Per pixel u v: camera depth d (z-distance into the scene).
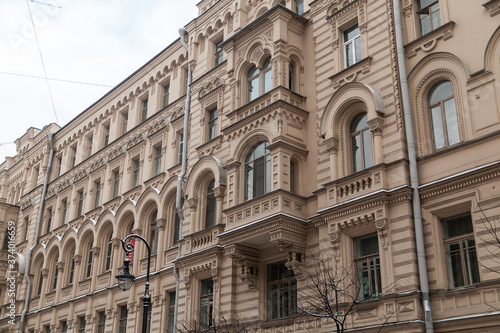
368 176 19.06
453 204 17.09
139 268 30.36
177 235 28.95
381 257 17.94
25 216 46.31
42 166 45.84
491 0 17.88
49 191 43.50
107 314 31.25
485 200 16.30
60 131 44.84
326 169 21.05
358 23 21.92
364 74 20.95
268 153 22.91
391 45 20.28
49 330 37.31
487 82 17.33
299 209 21.27
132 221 32.78
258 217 21.41
